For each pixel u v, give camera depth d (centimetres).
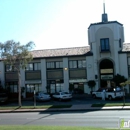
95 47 4072
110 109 2275
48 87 4212
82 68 4100
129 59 3956
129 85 3841
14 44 2941
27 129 1230
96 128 1215
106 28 4056
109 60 4044
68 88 4119
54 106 2688
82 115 1928
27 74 4312
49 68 4231
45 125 1484
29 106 2872
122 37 4225
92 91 3878
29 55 3030
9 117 2075
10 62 2944
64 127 1280
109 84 4041
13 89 4369
